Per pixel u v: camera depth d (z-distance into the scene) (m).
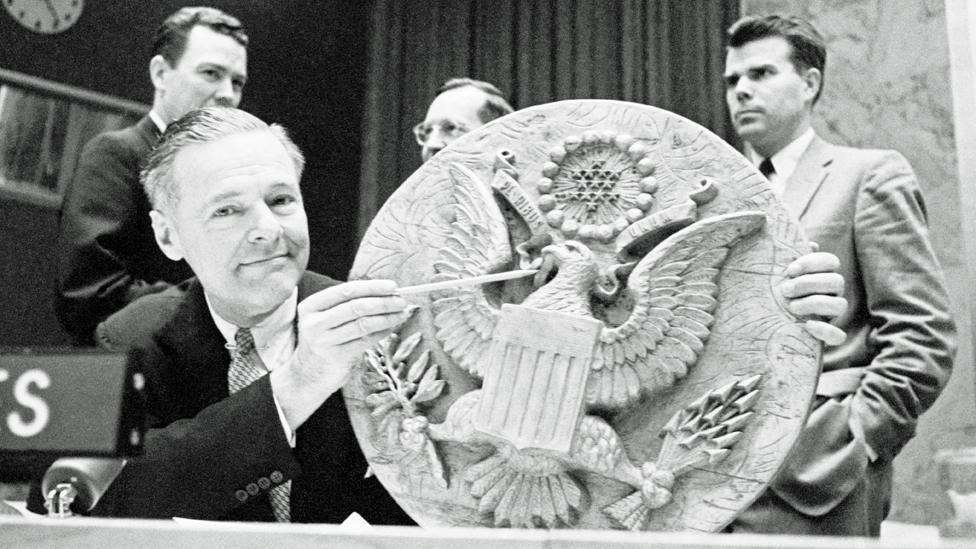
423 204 1.56
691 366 1.43
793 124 2.32
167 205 1.71
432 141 2.60
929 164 2.62
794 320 1.42
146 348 1.76
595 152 1.53
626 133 1.52
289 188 1.67
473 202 1.52
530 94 3.16
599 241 1.49
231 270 1.64
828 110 2.81
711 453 1.39
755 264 1.44
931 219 2.59
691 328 1.42
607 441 1.40
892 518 2.50
